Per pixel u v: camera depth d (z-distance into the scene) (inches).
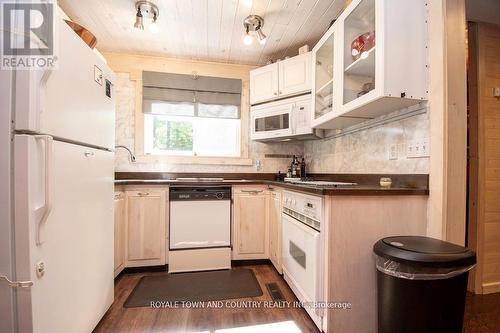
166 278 83.0
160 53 106.3
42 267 36.5
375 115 66.6
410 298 38.5
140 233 87.0
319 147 105.7
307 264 56.7
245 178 117.0
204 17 80.7
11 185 34.0
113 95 61.8
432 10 50.5
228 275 85.5
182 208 89.5
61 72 39.6
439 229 48.9
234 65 115.9
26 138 33.9
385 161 64.3
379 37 49.9
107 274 59.3
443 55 48.4
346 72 64.9
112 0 73.3
